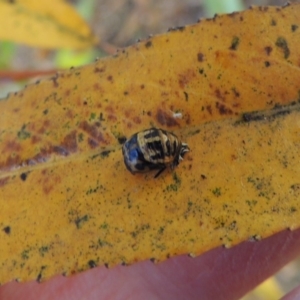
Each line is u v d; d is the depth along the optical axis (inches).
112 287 1.8
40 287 1.8
